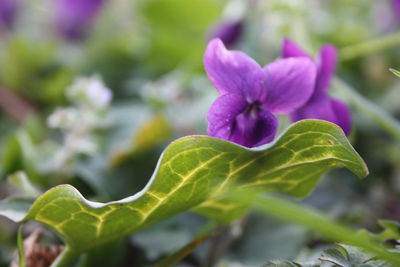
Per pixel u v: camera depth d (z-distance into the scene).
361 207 0.24
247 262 0.21
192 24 0.36
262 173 0.16
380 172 0.26
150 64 0.35
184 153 0.15
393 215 0.24
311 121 0.15
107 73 0.34
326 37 0.33
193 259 0.21
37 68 0.36
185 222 0.22
